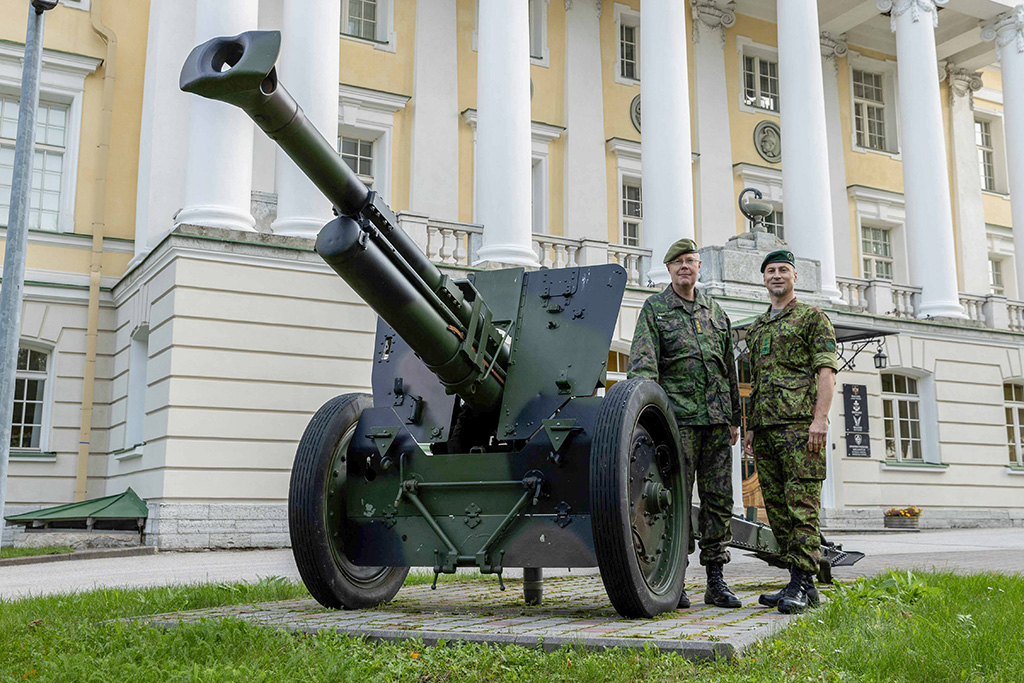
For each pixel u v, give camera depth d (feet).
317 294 43.60
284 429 42.19
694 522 16.20
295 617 13.66
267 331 42.34
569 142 63.67
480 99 49.49
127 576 26.99
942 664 9.95
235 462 41.06
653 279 52.44
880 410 61.11
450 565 13.94
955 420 63.98
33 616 15.37
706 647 10.34
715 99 70.13
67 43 51.39
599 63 65.92
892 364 62.08
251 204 47.57
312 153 11.25
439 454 14.58
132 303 47.32
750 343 16.51
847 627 12.55
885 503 60.39
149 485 41.60
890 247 77.82
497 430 14.30
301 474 14.35
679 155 53.57
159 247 42.39
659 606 13.43
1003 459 65.36
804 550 15.07
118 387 48.65
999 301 67.67
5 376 20.45
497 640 11.16
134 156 52.06
